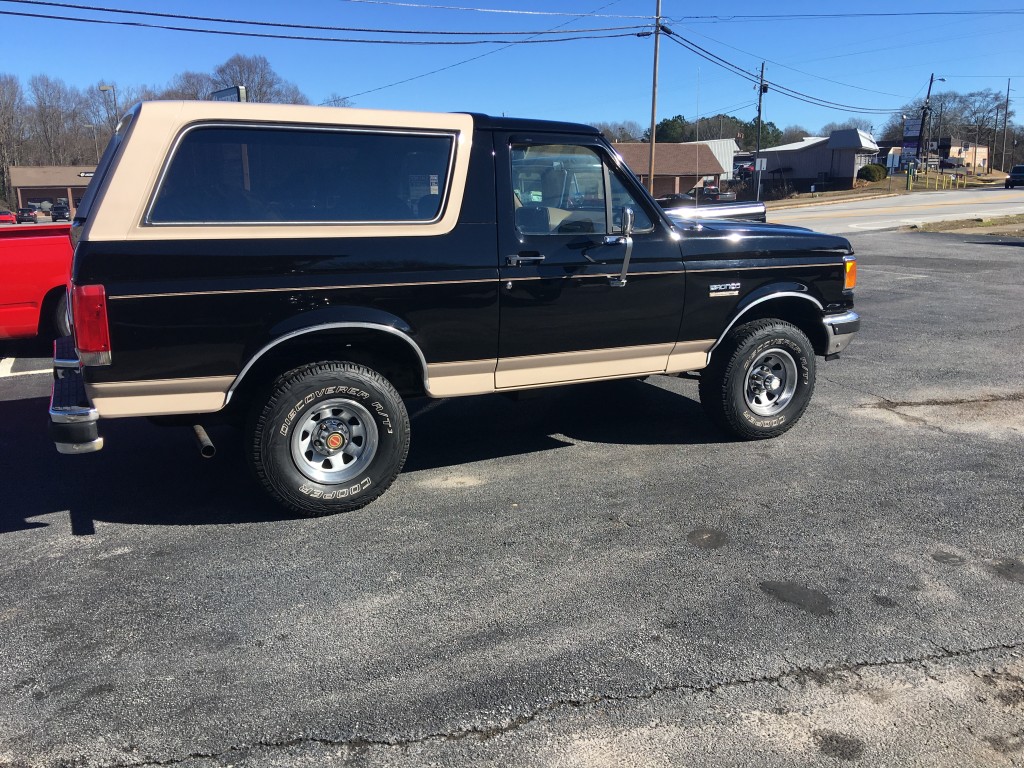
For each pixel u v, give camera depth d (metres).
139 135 3.55
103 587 3.48
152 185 3.56
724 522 4.11
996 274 13.76
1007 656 2.95
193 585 3.50
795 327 5.35
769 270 5.10
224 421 4.21
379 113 4.02
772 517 4.17
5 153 88.94
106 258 3.49
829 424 5.76
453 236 4.14
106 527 4.11
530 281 4.34
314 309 3.86
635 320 4.72
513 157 4.32
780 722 2.61
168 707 2.69
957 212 32.56
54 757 2.45
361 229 3.95
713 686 2.79
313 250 3.83
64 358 4.27
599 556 3.75
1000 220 26.56
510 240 4.29
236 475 4.83
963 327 9.32
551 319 4.46
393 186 4.05
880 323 9.61
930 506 4.30
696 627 3.15
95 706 2.69
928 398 6.43
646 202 4.69
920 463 4.96
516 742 2.52
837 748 2.49
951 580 3.51
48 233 7.88
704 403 5.35
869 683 2.80
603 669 2.88
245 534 4.01
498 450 5.30
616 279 4.58
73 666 2.91
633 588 3.45
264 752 2.48
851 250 5.46
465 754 2.46
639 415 6.05
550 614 3.25
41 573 3.61
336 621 3.21
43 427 5.84
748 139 107.06
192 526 4.11
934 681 2.81
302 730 2.57
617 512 4.25
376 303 3.98
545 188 4.43
